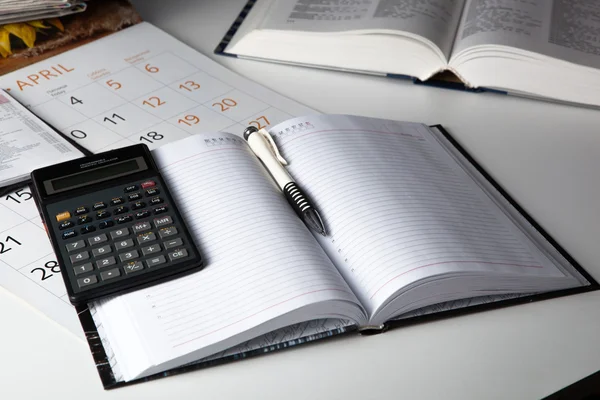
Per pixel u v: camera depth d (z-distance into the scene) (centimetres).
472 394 56
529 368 58
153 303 58
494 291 64
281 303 56
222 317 56
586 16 99
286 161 72
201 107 89
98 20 103
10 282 63
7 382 55
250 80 95
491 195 76
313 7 101
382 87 96
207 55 101
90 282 58
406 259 60
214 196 67
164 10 111
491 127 88
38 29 98
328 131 76
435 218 66
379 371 57
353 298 58
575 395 57
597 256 70
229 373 56
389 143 77
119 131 84
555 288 66
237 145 73
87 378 56
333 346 59
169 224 63
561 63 89
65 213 63
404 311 61
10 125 81
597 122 90
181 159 71
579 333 62
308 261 60
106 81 93
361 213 65
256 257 60
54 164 73
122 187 67
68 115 86
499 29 93
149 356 54
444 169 76
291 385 56
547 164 83
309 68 99
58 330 59
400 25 93
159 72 95
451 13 100
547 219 74
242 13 108
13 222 69
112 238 62
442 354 59
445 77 97
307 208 66
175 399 54
